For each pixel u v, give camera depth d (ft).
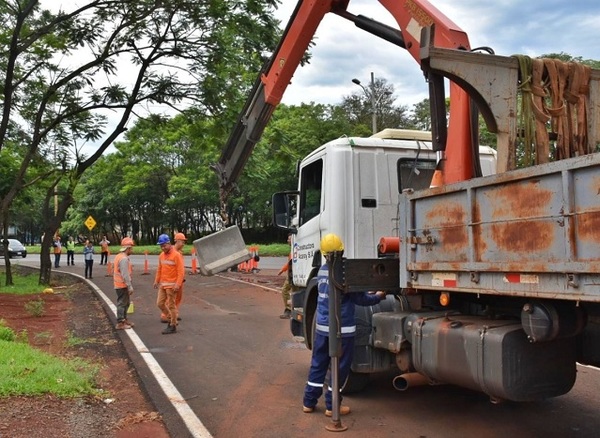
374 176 22.40
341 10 24.75
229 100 58.18
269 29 56.24
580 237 11.09
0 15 58.70
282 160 59.00
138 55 59.77
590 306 13.07
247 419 18.88
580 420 18.39
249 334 34.27
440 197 15.17
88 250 76.79
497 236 13.12
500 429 17.69
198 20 56.13
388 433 17.40
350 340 18.85
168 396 21.30
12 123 68.59
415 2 20.31
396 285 18.84
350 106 156.66
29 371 21.62
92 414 18.92
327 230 22.21
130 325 37.14
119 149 173.27
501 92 14.94
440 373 15.92
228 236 33.22
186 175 160.97
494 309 15.94
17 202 80.12
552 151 15.60
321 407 20.08
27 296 55.52
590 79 15.60
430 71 16.31
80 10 56.49
